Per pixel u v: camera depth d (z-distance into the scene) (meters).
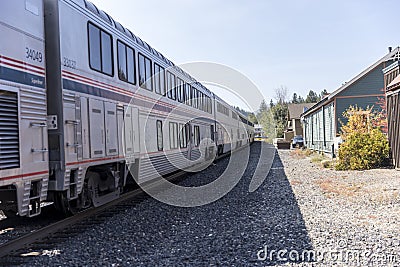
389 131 16.33
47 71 6.61
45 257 5.39
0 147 5.13
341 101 24.67
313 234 6.25
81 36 7.34
